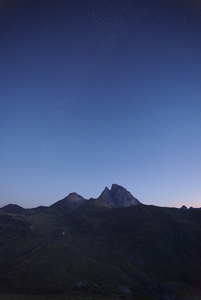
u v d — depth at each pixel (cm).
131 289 11844
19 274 14525
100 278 13075
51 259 16838
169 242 18188
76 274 13725
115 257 17088
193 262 15125
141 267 15288
